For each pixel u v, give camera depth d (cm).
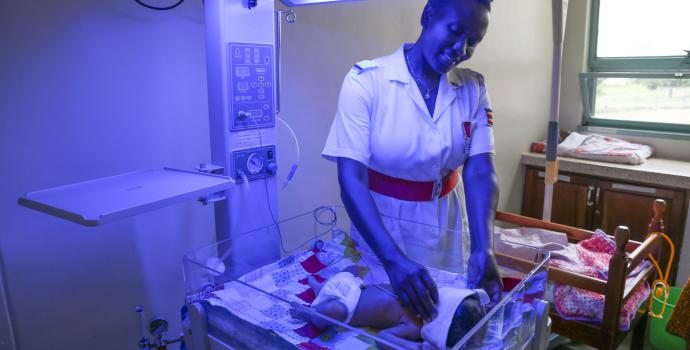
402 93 121
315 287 115
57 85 124
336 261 128
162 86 144
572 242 216
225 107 114
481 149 126
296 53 180
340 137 117
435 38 111
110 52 132
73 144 128
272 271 124
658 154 313
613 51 324
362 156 115
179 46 146
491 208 120
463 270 123
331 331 91
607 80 325
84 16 126
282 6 171
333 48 193
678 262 271
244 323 95
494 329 86
